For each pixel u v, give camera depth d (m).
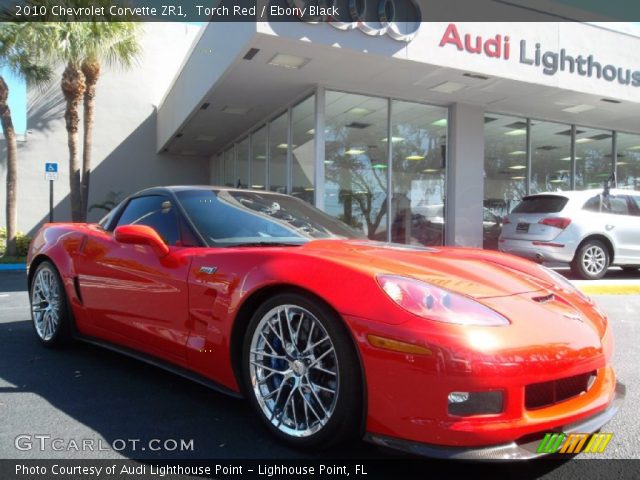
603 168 13.02
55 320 3.71
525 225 8.53
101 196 17.42
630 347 4.04
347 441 2.05
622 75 10.15
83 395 2.83
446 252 2.88
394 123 10.19
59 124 17.00
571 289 2.63
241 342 2.40
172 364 2.77
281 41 7.20
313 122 9.39
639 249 8.52
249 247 2.72
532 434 1.89
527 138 11.77
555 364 1.92
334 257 2.24
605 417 2.08
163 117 16.22
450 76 8.80
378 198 10.01
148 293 2.83
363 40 7.61
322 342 2.09
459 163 10.66
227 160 15.67
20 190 16.61
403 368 1.84
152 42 18.00
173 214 3.04
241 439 2.28
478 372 1.78
